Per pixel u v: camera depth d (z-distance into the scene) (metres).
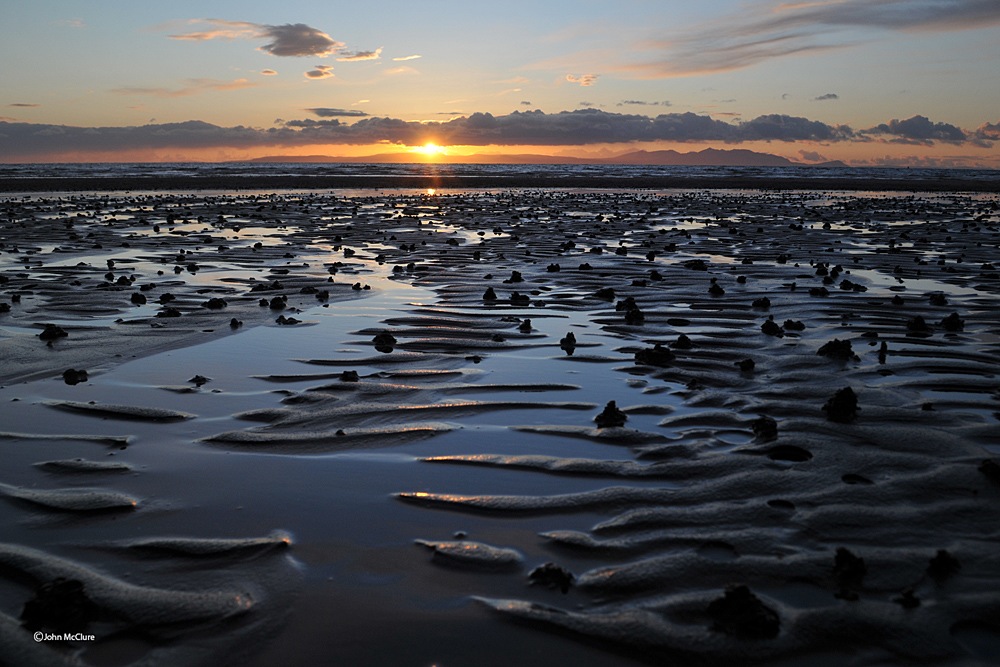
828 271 17.41
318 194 58.25
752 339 10.47
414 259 19.23
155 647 3.78
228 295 13.85
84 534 4.89
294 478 5.79
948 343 10.32
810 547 4.73
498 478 5.79
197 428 6.88
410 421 7.08
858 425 6.87
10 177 84.69
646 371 8.83
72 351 9.62
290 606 4.10
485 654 3.71
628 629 3.90
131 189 63.00
